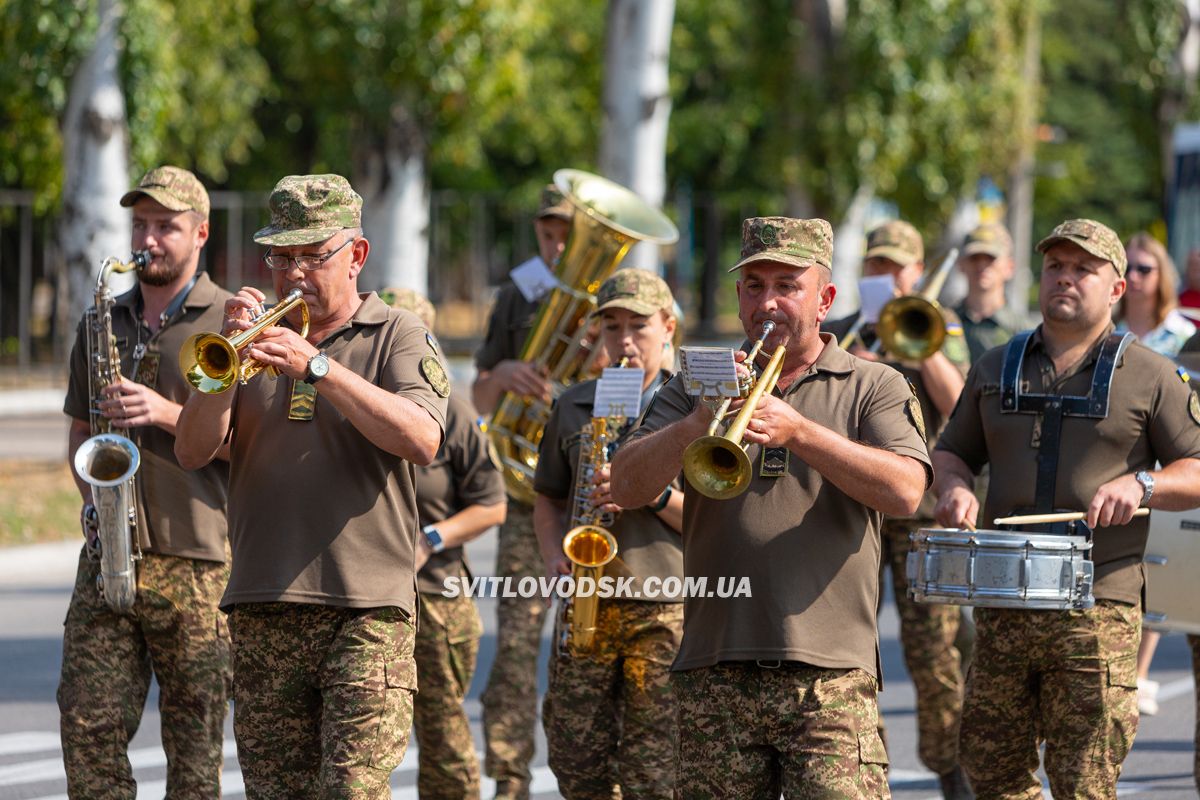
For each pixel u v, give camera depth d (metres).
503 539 21.75
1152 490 16.09
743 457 12.29
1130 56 80.06
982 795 17.03
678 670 14.14
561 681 18.08
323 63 58.66
